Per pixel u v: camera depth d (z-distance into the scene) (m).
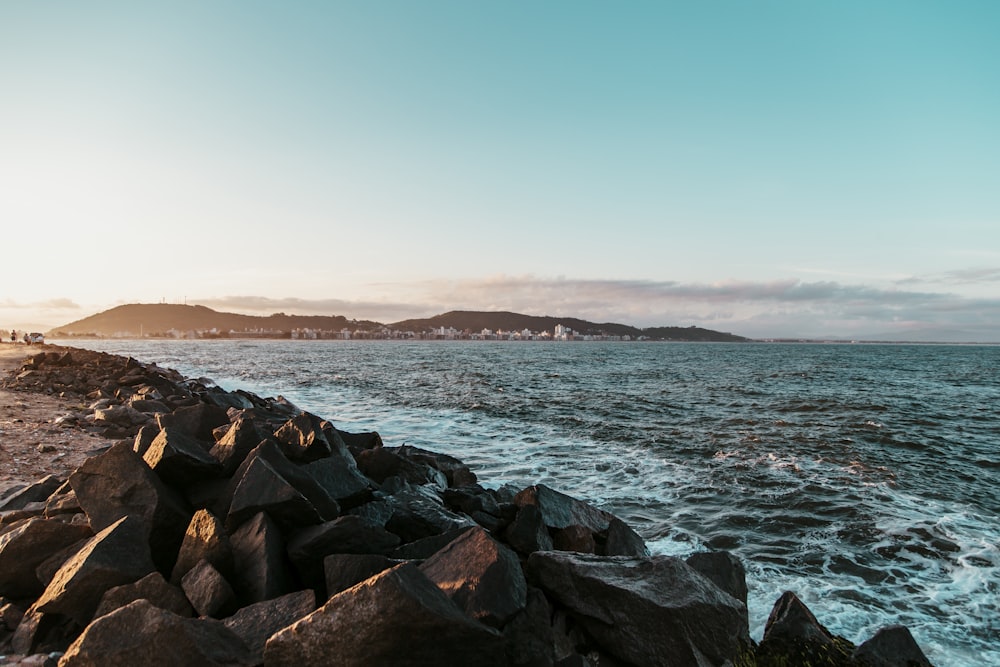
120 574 5.25
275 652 4.20
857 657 5.89
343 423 23.08
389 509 8.05
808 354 131.50
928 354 135.00
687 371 59.72
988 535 10.85
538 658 5.06
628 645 5.49
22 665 4.52
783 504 12.49
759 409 27.97
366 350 142.12
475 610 4.95
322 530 6.18
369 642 4.12
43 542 5.84
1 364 32.62
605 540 8.51
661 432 21.09
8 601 5.48
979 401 33.00
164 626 4.08
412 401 30.92
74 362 32.66
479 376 49.59
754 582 8.76
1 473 9.58
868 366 73.62
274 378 47.56
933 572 9.23
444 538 6.75
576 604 5.81
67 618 5.14
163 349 135.88
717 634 5.62
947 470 15.84
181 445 7.28
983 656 6.91
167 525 6.29
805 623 6.20
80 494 6.41
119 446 6.71
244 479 6.64
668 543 10.31
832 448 18.41
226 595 5.20
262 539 5.91
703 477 14.62
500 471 15.13
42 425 13.75
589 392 35.91
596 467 15.62
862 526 11.23
